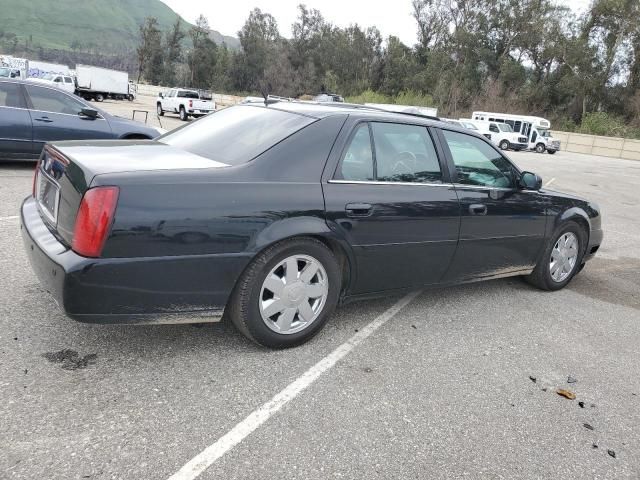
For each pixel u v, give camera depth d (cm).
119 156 331
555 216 509
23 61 4928
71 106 905
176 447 255
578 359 394
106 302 290
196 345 355
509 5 6003
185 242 301
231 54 8900
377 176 381
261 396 304
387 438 279
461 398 325
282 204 330
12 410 269
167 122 2820
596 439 298
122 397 290
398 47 7019
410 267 404
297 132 355
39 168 377
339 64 7475
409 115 425
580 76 5184
